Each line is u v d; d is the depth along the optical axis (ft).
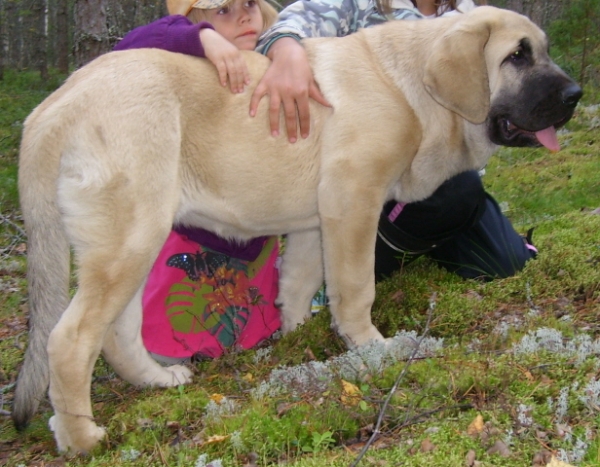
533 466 7.16
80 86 9.62
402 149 10.66
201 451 8.38
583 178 23.39
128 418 9.65
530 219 19.99
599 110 34.96
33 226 9.47
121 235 9.28
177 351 11.94
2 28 75.46
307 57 11.06
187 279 12.22
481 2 14.12
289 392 9.56
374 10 13.20
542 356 9.34
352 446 8.09
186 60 10.37
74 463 8.86
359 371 9.67
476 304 11.78
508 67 10.75
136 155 9.38
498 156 29.71
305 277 12.44
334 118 10.61
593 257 12.86
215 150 10.35
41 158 9.36
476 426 7.89
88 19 29.73
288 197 10.84
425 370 9.34
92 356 9.19
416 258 13.88
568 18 38.09
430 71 10.41
